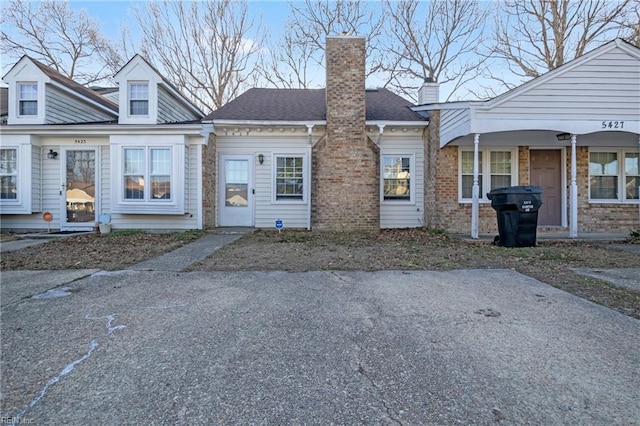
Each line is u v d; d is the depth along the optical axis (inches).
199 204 413.7
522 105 339.3
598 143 405.4
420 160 448.5
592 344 106.2
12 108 411.5
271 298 153.6
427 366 93.4
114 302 148.0
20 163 401.7
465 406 75.6
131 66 416.8
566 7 690.8
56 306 142.8
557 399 77.9
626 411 73.4
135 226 415.5
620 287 169.0
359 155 416.8
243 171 448.8
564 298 151.9
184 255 259.0
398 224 448.5
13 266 219.9
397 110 471.5
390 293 161.2
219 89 874.1
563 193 419.5
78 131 398.3
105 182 419.8
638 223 414.6
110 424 70.0
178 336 113.0
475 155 345.1
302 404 76.8
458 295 157.5
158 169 399.5
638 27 631.8
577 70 336.5
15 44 818.2
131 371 91.1
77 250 278.8
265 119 429.4
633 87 335.6
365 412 73.9
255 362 95.8
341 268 215.2
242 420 71.3
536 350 102.2
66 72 872.3
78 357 98.8
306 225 446.3
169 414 73.3
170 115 462.6
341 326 121.3
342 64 418.3
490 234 396.5
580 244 317.4
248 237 362.9
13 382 85.7
